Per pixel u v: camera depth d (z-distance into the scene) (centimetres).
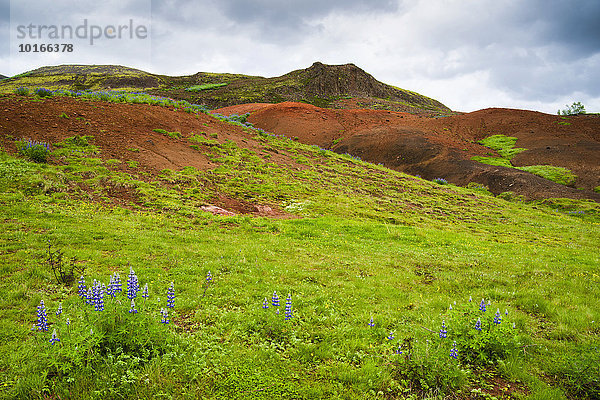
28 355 497
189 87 15262
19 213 1303
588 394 508
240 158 2994
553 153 5150
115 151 2239
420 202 3005
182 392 452
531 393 501
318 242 1575
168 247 1194
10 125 2062
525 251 1764
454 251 1644
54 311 655
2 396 417
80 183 1753
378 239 1788
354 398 468
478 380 530
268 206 2192
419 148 5691
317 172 3300
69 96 2983
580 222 2953
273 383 489
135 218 1521
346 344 617
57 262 858
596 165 4566
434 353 554
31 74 16338
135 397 431
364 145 6250
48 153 1914
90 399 420
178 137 2914
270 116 7706
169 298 643
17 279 786
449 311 682
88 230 1229
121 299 566
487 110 7775
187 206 1822
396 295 941
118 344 513
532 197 3825
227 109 9356
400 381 512
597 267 1435
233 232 1595
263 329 648
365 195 2909
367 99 14088
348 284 998
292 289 915
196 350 551
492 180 4362
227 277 957
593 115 7475
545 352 631
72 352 459
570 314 821
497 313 636
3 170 1597
